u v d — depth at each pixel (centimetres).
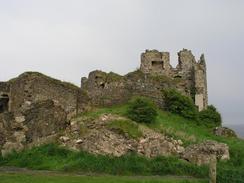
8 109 6147
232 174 4375
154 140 5153
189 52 7269
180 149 5109
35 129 5594
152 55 7256
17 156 5225
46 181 3881
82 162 4716
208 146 5050
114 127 5250
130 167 4575
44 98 5809
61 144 5250
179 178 4300
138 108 5647
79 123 5491
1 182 3816
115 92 6256
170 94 6341
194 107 6394
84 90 6109
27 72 5959
